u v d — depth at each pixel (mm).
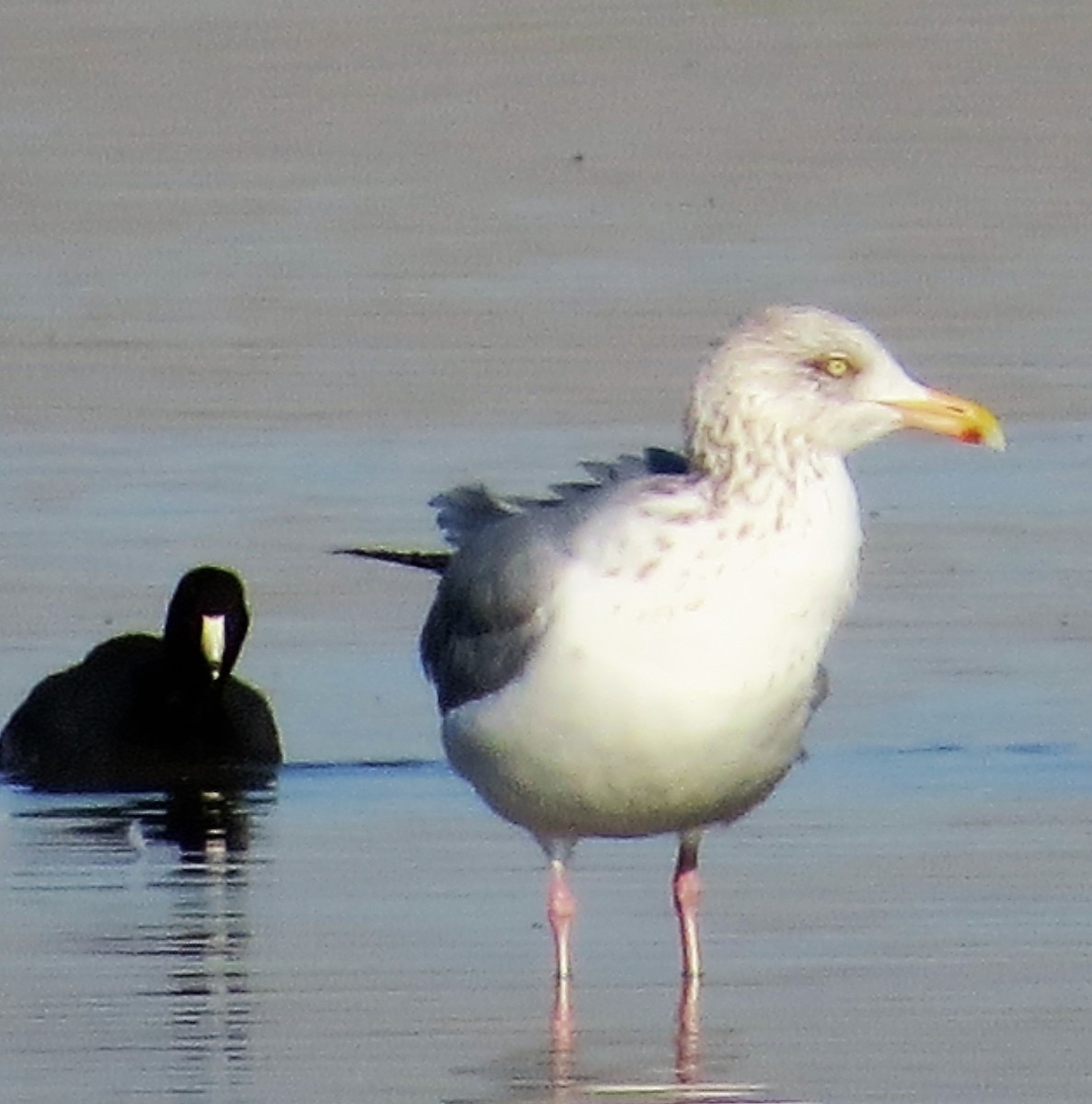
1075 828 15039
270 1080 11406
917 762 16406
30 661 18875
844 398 12562
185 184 32688
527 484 21391
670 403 23609
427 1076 11477
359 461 22203
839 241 29547
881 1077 11391
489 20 40688
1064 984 12539
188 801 16531
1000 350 25234
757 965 12914
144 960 13109
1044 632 18578
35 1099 11211
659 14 40969
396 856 14953
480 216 31000
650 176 32719
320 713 17875
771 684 12391
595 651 12352
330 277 28453
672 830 12836
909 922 13500
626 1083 11367
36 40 39781
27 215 31422
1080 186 31781
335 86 37219
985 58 38312
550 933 13516
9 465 22297
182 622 17578
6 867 14969
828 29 40062
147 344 25984
